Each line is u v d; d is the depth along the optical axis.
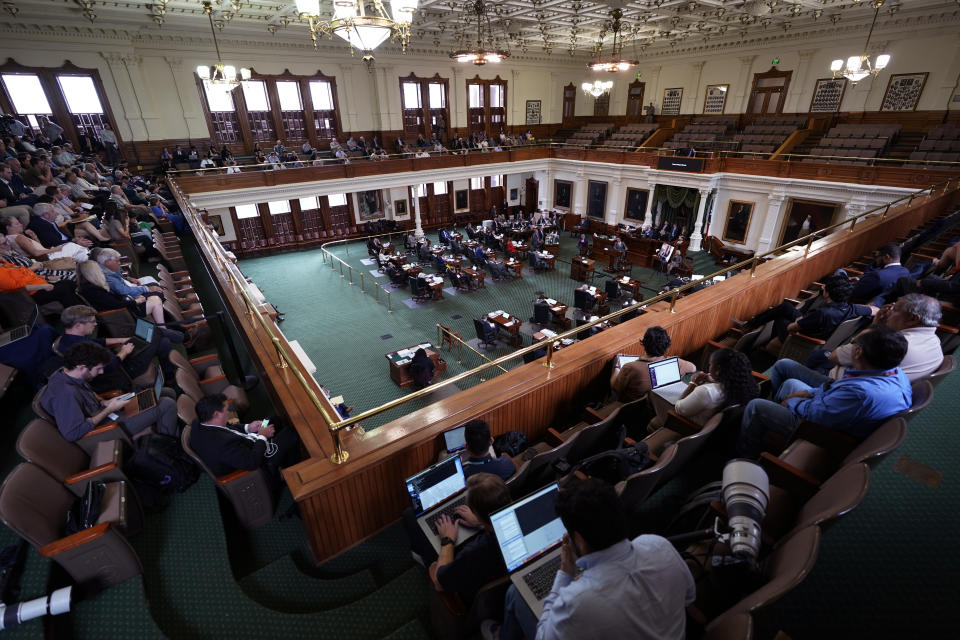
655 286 15.02
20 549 2.43
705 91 21.28
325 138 19.95
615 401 3.81
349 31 6.18
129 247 7.23
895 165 14.36
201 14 14.52
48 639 2.15
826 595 2.21
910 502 2.75
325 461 2.74
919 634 2.04
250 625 2.43
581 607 1.31
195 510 3.07
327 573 2.81
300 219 20.23
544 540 2.10
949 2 13.80
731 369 2.97
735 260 16.81
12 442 3.37
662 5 14.76
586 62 25.67
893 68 15.98
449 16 16.16
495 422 3.33
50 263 5.36
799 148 16.73
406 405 8.59
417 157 19.16
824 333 4.29
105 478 2.79
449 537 2.28
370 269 16.78
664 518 2.93
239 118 17.88
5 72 13.73
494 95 24.03
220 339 6.27
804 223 15.50
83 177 10.52
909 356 2.94
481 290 14.88
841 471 2.05
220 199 15.45
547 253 16.98
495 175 23.27
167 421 3.30
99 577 2.41
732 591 1.86
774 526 2.31
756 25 17.72
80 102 14.99
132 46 15.20
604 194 21.39
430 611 2.50
